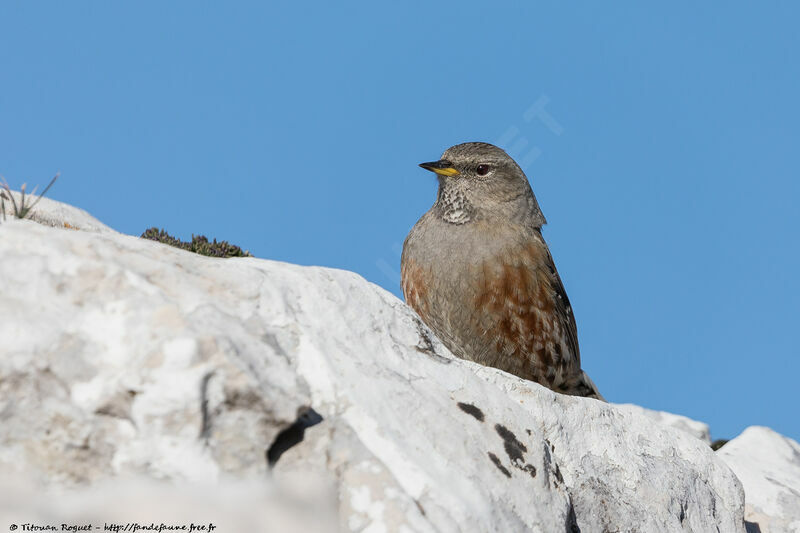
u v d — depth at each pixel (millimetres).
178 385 6961
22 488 6906
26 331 7051
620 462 11102
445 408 8914
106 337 7129
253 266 9031
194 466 7020
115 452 7020
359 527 7410
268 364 7539
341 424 7973
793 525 14695
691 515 11492
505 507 8312
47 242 7688
